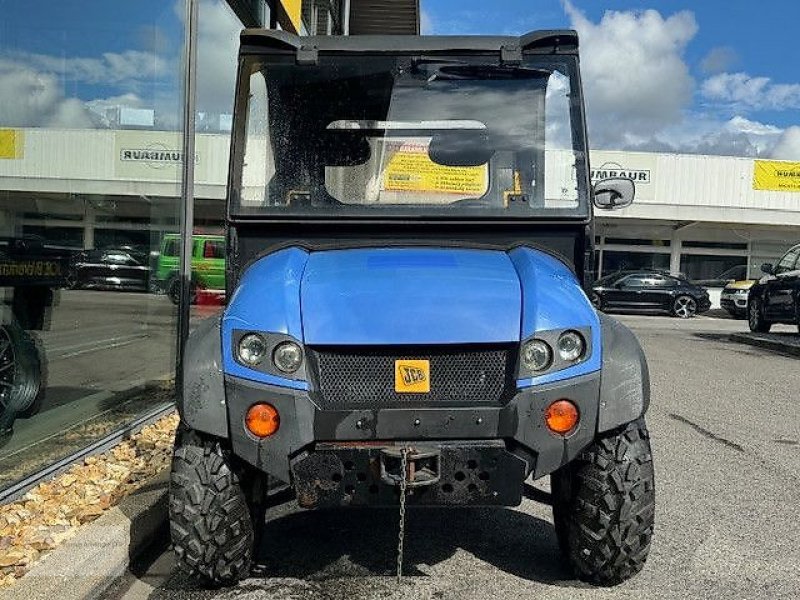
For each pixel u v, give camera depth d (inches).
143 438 239.6
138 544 168.6
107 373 246.7
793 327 818.8
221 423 132.1
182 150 285.3
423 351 133.0
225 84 314.5
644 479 138.2
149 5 268.8
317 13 503.8
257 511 148.8
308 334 132.3
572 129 164.7
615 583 148.7
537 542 176.9
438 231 161.9
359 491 129.1
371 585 152.3
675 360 514.0
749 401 362.0
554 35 165.8
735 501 209.2
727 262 1299.2
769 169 1235.9
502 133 164.4
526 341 131.5
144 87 267.9
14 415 197.0
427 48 166.7
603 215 1214.3
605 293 1035.9
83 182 227.8
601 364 135.0
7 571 143.6
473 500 129.3
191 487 137.3
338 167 163.6
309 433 129.4
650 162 1220.5
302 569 160.1
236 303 139.5
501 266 148.9
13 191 192.5
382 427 129.3
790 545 176.9
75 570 143.9
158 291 283.6
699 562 165.6
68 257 221.1
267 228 162.2
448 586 152.0
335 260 152.7
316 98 165.6
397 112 165.3
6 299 192.2
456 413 129.5
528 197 162.1
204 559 139.6
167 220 284.0
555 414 130.7
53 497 182.1
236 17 341.1
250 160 163.6
